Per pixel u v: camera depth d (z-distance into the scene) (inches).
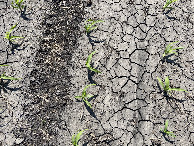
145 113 74.2
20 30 82.4
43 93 75.3
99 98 75.5
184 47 81.2
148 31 83.4
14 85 76.1
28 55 79.4
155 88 76.8
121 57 80.3
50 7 84.9
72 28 82.5
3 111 73.5
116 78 78.0
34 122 72.4
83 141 71.1
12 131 71.6
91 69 75.2
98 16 84.6
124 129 72.6
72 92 75.9
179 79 77.7
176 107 74.6
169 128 72.6
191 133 72.1
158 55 80.5
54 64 78.4
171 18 84.7
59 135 71.5
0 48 80.3
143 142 71.3
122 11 85.6
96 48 80.9
